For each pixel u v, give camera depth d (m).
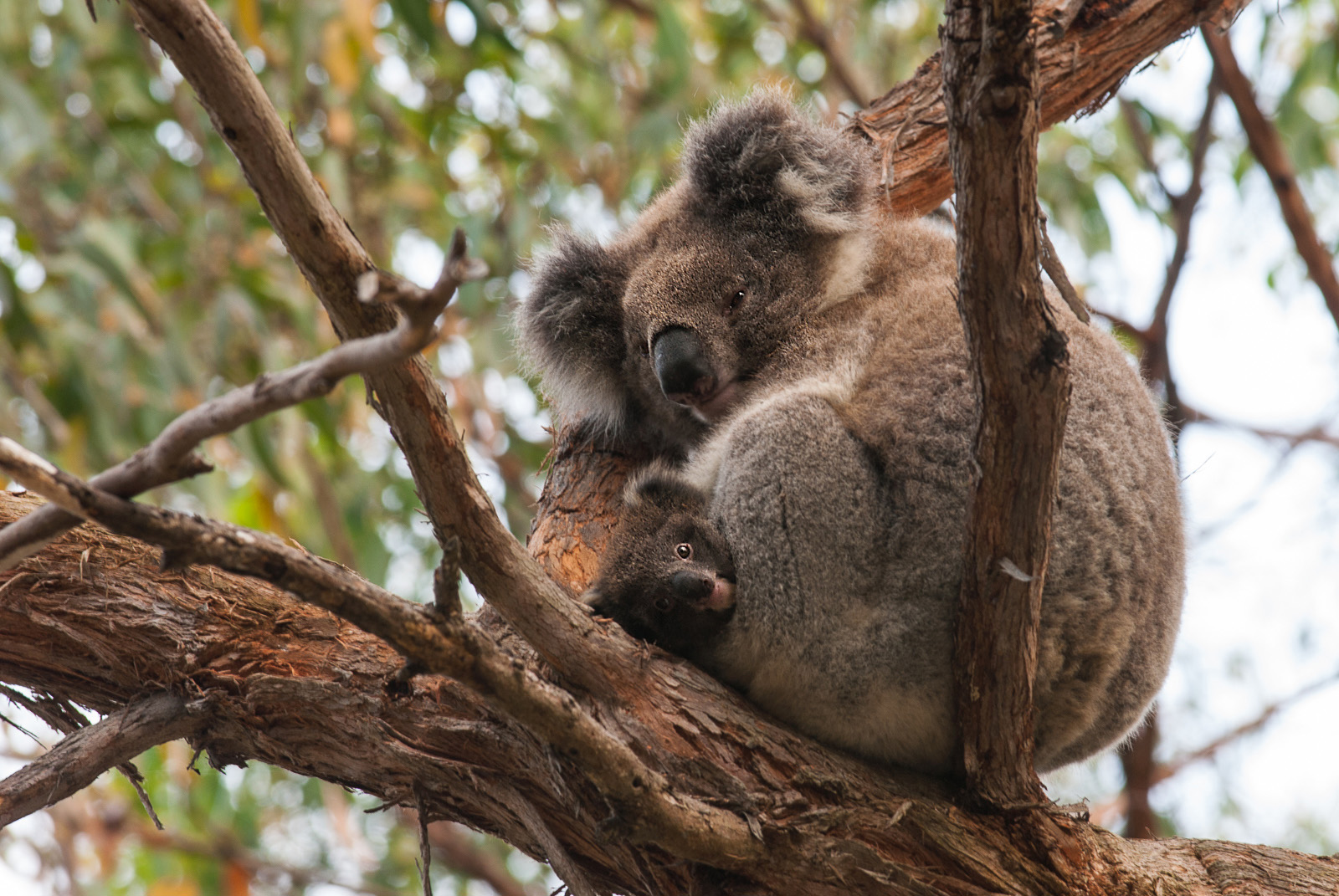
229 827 15.76
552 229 9.86
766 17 18.09
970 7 4.75
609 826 5.39
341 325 4.95
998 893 6.04
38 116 13.83
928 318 7.53
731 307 8.71
